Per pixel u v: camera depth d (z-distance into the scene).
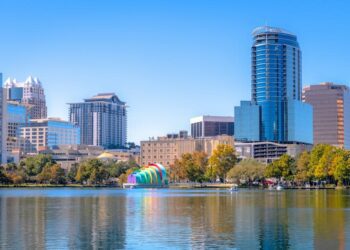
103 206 157.00
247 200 184.38
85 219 115.38
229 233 91.38
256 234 90.00
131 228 98.75
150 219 114.81
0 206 157.12
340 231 93.06
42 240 84.69
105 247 78.69
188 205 159.12
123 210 140.38
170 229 96.88
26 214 128.25
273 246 78.81
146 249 77.06
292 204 158.00
